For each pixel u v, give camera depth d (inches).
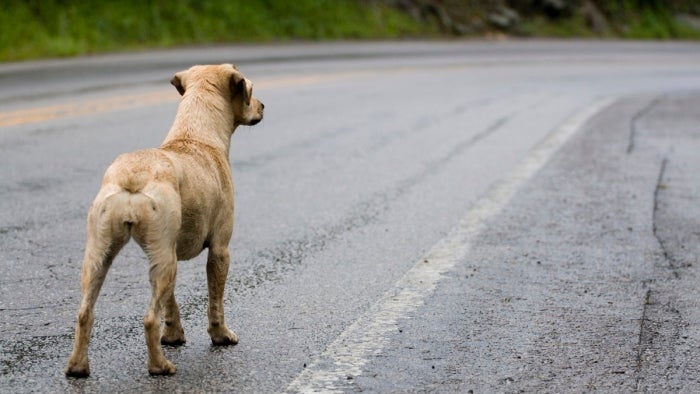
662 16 2017.7
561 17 1843.0
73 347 263.1
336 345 284.7
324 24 1492.4
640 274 362.6
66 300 316.2
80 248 377.4
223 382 255.1
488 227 432.8
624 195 500.1
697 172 562.9
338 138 666.8
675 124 765.9
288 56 1214.3
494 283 348.8
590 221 444.8
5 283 331.3
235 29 1389.0
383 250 393.1
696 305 326.6
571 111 847.7
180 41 1299.2
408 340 289.4
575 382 260.1
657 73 1298.0
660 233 424.5
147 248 238.7
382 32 1545.3
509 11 1761.8
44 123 658.2
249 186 506.6
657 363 274.5
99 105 753.0
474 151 630.5
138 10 1321.4
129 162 244.4
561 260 380.2
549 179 540.7
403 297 331.6
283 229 422.9
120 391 246.7
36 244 379.9
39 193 462.3
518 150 636.1
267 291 335.3
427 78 1098.7
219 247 272.8
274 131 687.1
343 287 342.0
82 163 533.3
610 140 679.7
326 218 445.1
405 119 771.4
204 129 282.7
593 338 293.3
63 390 245.6
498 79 1129.4
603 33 1862.7
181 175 250.1
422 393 250.5
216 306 277.9
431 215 455.2
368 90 957.2
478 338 291.7
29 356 267.1
